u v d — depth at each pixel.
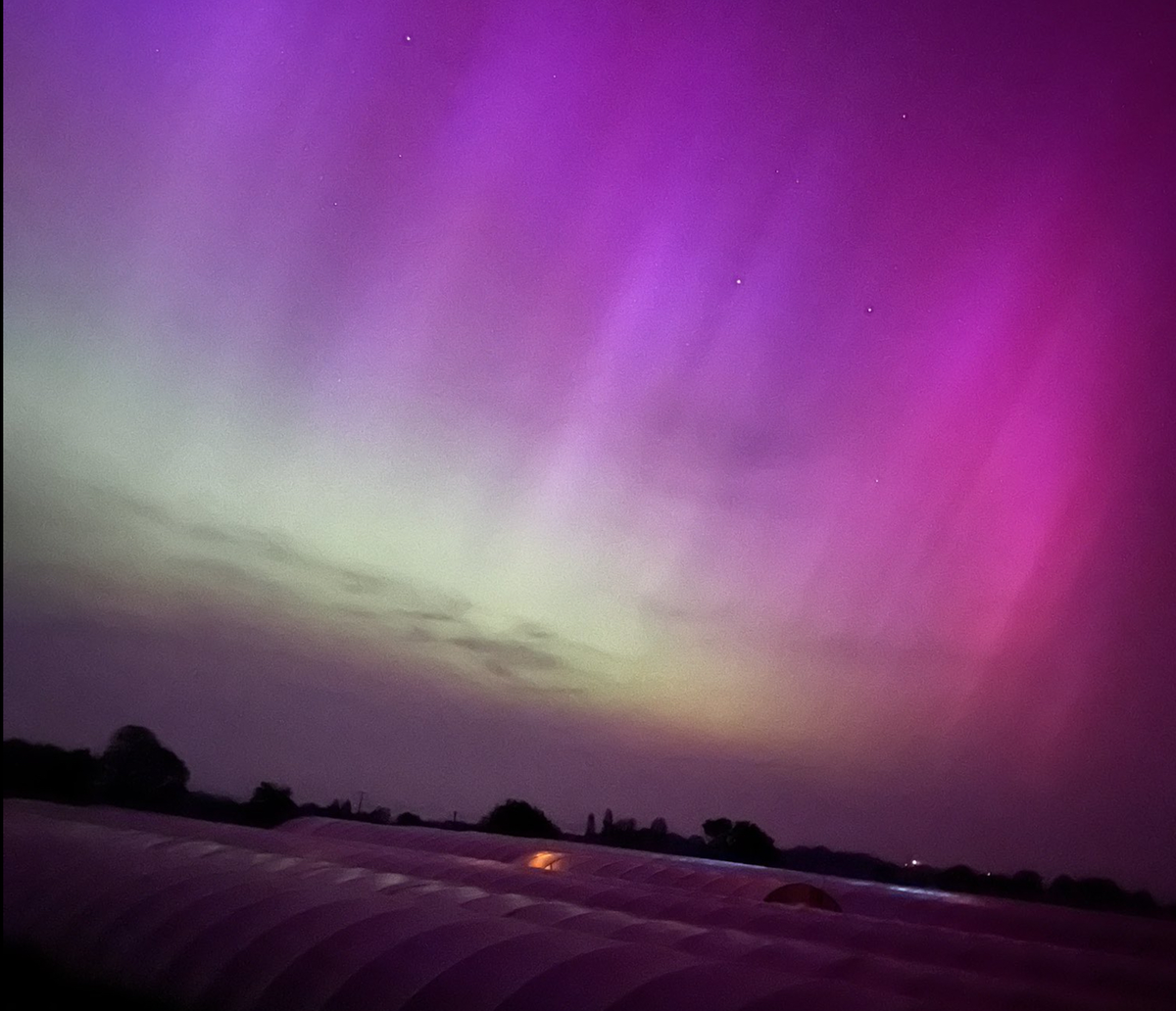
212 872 8.62
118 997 7.20
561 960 6.20
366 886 8.65
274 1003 6.38
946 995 6.87
